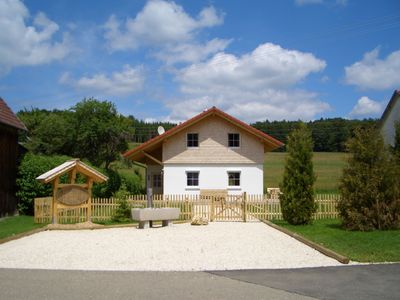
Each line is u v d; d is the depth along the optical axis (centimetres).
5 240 1493
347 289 833
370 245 1305
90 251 1284
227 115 3303
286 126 9250
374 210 1628
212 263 1098
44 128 4647
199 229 1883
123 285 866
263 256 1196
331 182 5109
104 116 4509
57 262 1118
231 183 3366
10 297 781
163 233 1734
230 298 775
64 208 1950
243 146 3362
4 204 2386
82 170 1970
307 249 1313
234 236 1628
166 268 1040
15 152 2552
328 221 2052
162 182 3669
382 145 1678
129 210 2189
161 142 3388
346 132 8431
